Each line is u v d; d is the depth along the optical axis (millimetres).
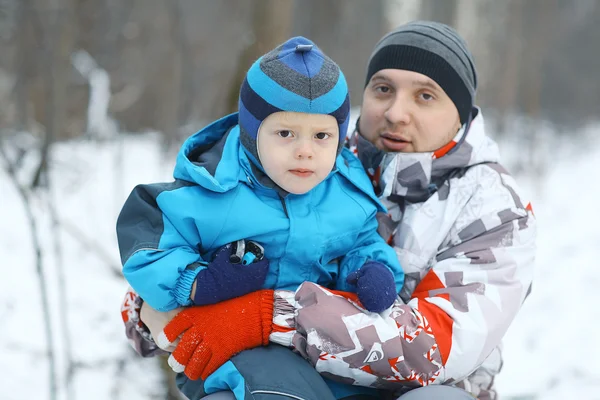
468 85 1732
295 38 1454
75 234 4168
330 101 1390
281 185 1440
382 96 1751
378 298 1402
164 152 7461
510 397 3766
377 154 1746
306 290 1438
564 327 4754
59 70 5355
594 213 8398
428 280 1575
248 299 1433
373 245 1598
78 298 4387
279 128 1404
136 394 3445
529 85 13781
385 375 1406
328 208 1558
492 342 1473
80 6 7273
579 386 3873
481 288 1520
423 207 1686
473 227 1629
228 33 10055
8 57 6070
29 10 4906
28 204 2680
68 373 2961
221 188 1432
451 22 12172
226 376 1389
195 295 1408
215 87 9008
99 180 6281
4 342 3809
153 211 1450
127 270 1412
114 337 4004
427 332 1430
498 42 13789
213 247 1487
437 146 1714
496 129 12898
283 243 1500
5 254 4801
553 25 15836
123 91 8578
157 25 8805
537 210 8914
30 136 5164
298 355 1418
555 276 5875
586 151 14273
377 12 11820
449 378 1453
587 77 19188
